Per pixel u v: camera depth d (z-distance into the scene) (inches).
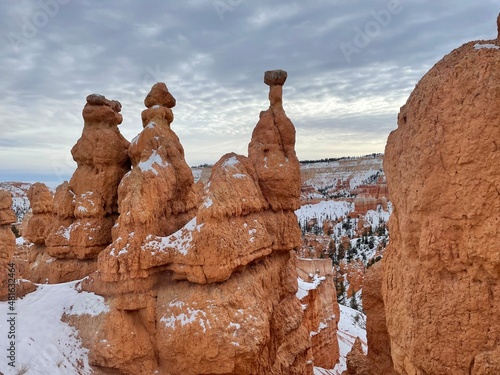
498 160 292.8
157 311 609.3
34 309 657.6
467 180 304.7
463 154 306.2
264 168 783.7
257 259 688.4
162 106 812.0
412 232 341.1
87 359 603.2
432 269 323.6
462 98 311.6
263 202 753.0
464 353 304.0
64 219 855.1
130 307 601.3
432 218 323.6
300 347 812.6
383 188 6501.0
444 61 351.3
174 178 721.0
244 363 560.1
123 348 592.1
